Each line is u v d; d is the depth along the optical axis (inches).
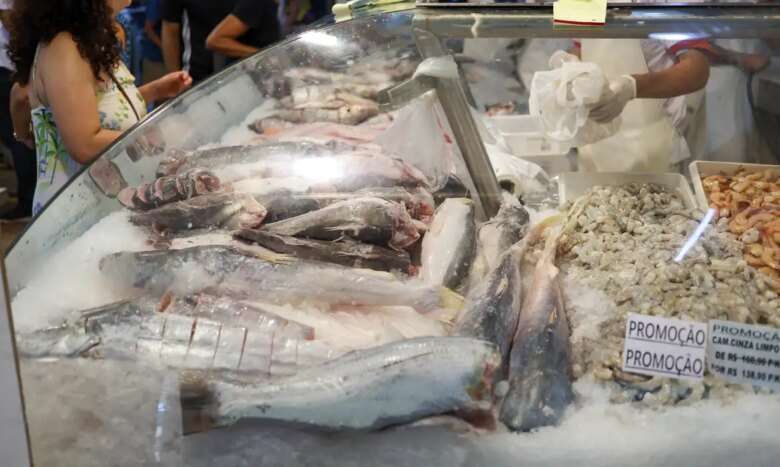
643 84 54.2
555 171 58.4
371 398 37.6
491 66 56.8
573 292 45.6
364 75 60.3
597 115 55.1
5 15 79.5
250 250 47.2
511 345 42.2
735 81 54.3
